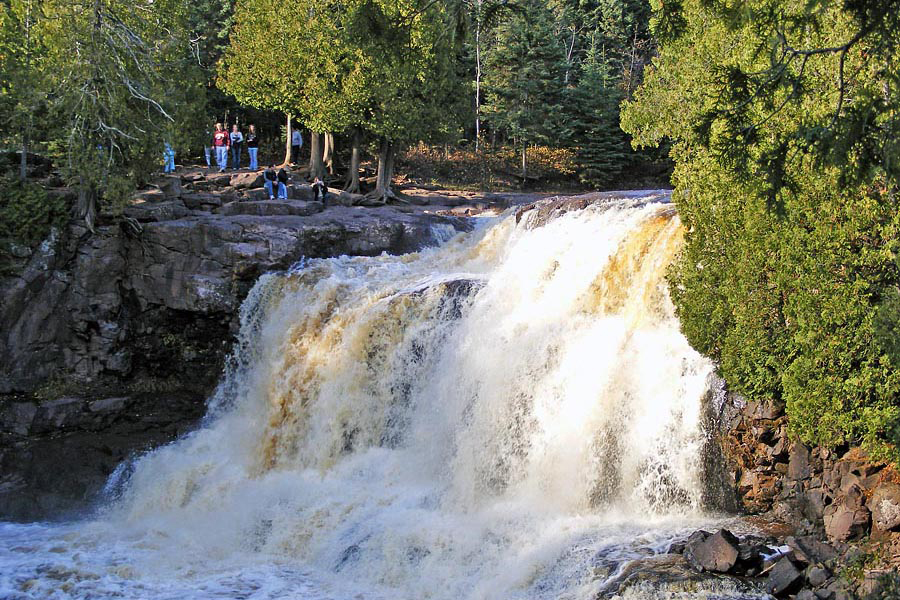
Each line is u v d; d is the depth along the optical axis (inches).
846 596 443.2
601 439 622.8
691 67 685.3
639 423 614.9
